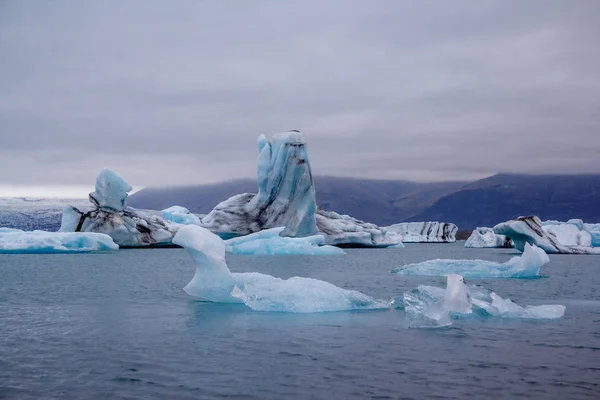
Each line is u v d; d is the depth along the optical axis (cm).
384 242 6059
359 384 697
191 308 1329
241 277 1415
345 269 2875
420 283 2042
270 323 1113
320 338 972
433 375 739
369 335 998
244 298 1329
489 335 1005
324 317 1195
